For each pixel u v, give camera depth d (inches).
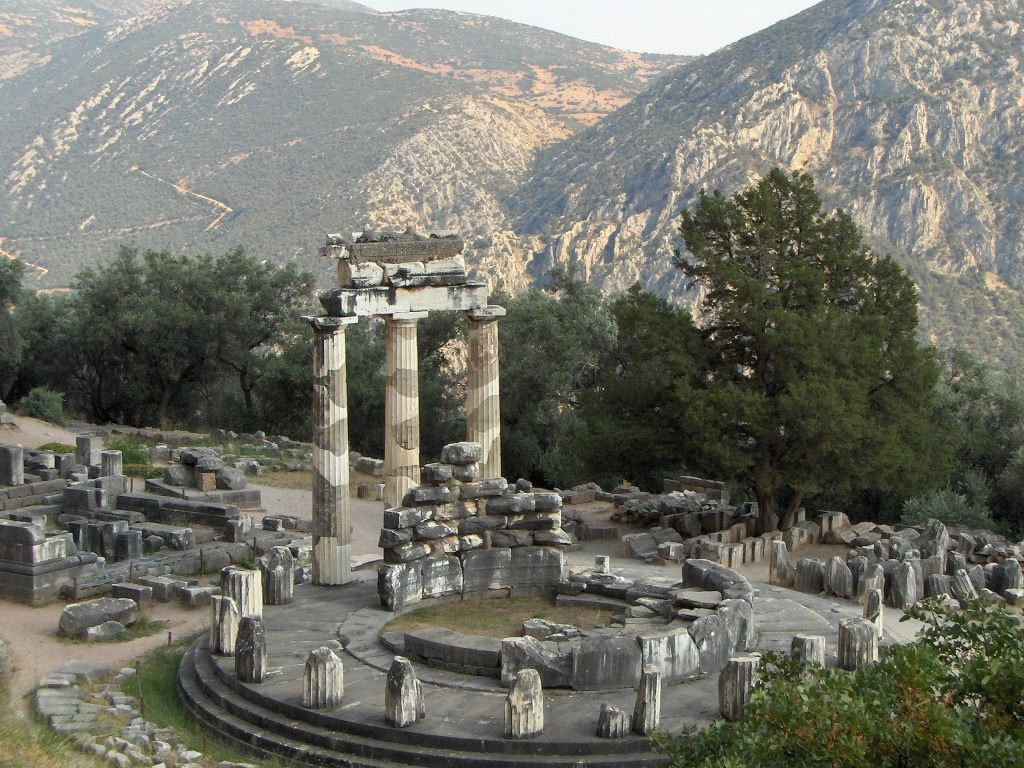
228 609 947.3
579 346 2780.5
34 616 1143.0
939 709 534.6
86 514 1501.0
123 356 3134.8
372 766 763.4
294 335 2935.5
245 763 763.4
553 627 979.3
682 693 854.5
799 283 1635.1
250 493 1736.0
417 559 1082.7
